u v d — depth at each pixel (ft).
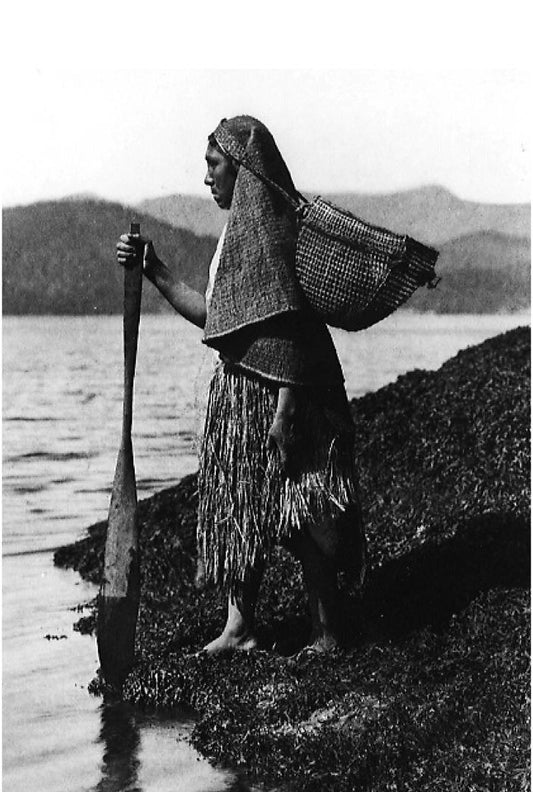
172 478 35.09
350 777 17.12
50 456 36.24
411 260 18.22
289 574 23.43
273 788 17.26
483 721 17.99
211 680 19.84
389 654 19.63
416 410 30.63
